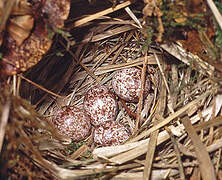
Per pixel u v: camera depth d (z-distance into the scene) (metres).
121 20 0.11
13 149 0.08
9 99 0.08
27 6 0.08
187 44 0.10
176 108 0.11
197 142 0.09
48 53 0.11
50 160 0.10
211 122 0.09
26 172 0.09
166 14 0.09
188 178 0.10
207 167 0.09
